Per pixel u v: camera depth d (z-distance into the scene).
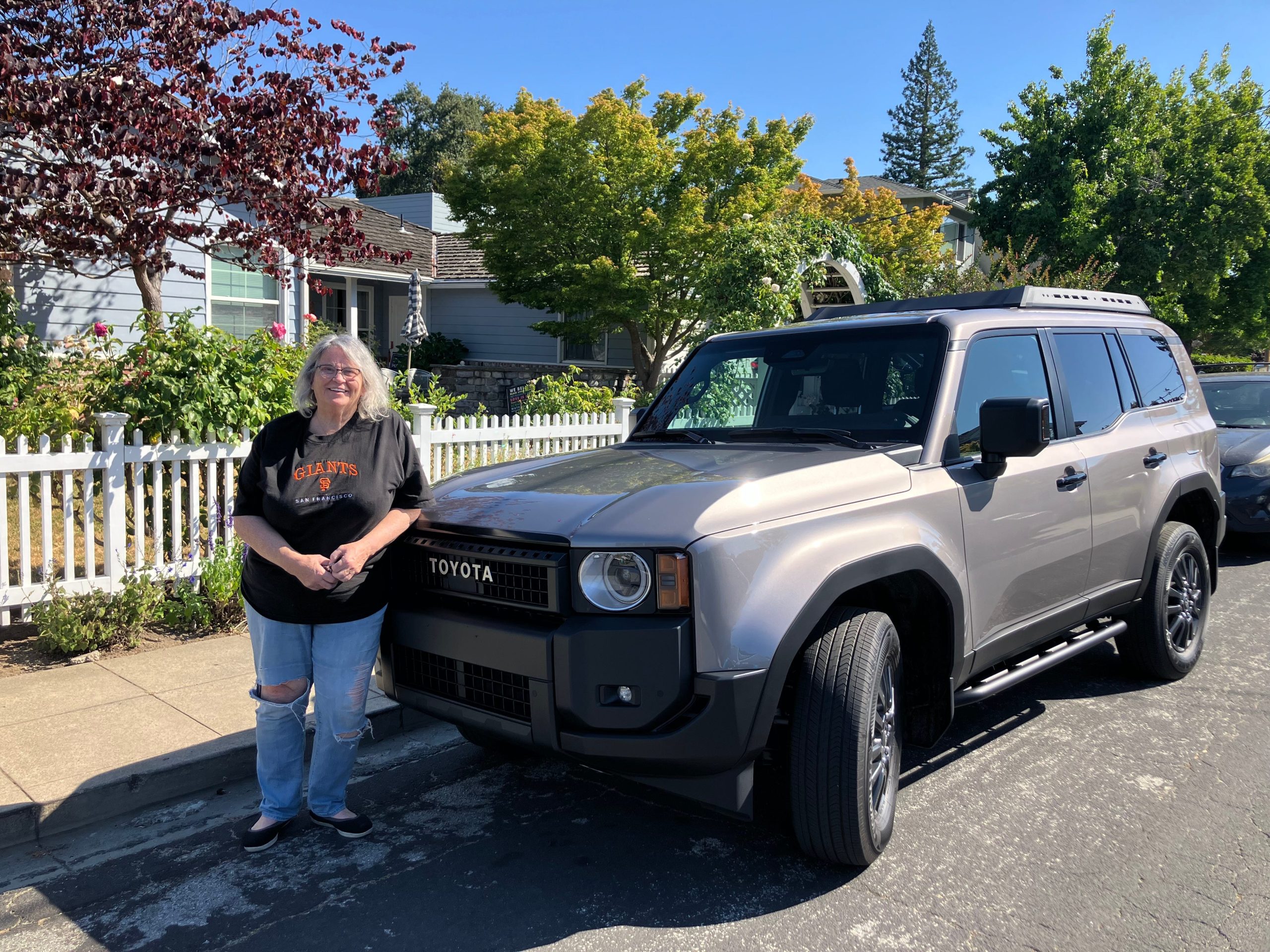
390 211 29.50
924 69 68.06
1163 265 24.47
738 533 2.96
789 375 4.36
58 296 11.24
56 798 3.70
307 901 3.22
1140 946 2.86
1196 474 5.29
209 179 7.87
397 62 8.69
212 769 4.12
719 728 2.83
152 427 6.25
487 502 3.44
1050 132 24.73
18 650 5.58
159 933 3.03
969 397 3.98
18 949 2.95
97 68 7.52
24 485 5.52
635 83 17.45
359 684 3.49
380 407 3.43
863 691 3.12
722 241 15.26
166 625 6.09
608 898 3.21
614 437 9.67
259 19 8.13
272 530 3.29
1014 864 3.37
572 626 2.94
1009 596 3.96
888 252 20.39
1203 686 5.33
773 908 3.12
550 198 17.06
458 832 3.74
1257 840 3.52
